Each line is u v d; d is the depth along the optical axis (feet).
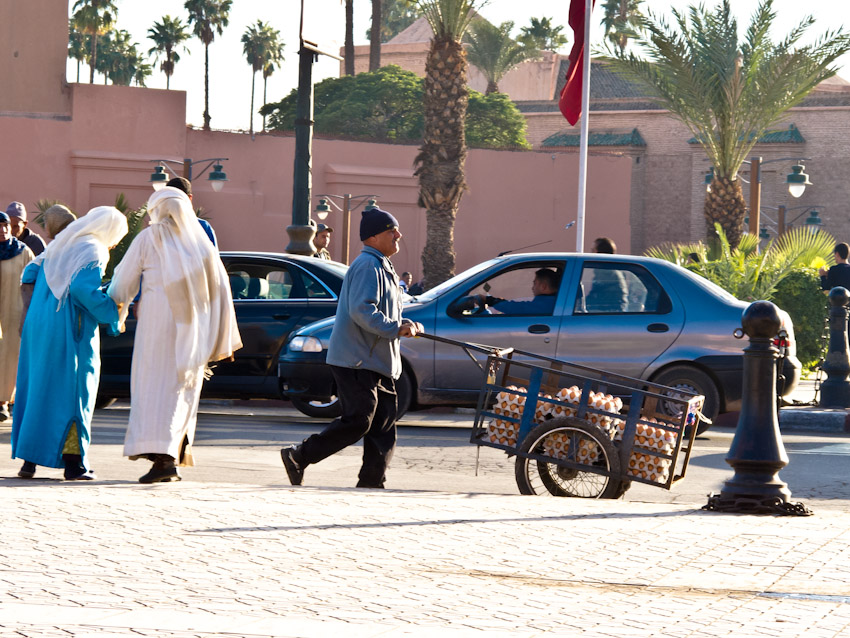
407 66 427.74
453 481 49.16
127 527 32.19
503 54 382.01
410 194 238.89
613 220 260.62
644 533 33.45
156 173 183.21
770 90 173.37
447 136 176.55
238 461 52.75
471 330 64.23
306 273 71.97
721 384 64.85
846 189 302.86
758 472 39.06
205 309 40.50
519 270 65.98
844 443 64.95
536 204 254.27
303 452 42.52
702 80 174.81
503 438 43.34
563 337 64.34
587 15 116.88
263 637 21.54
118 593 24.90
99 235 41.63
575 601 25.35
